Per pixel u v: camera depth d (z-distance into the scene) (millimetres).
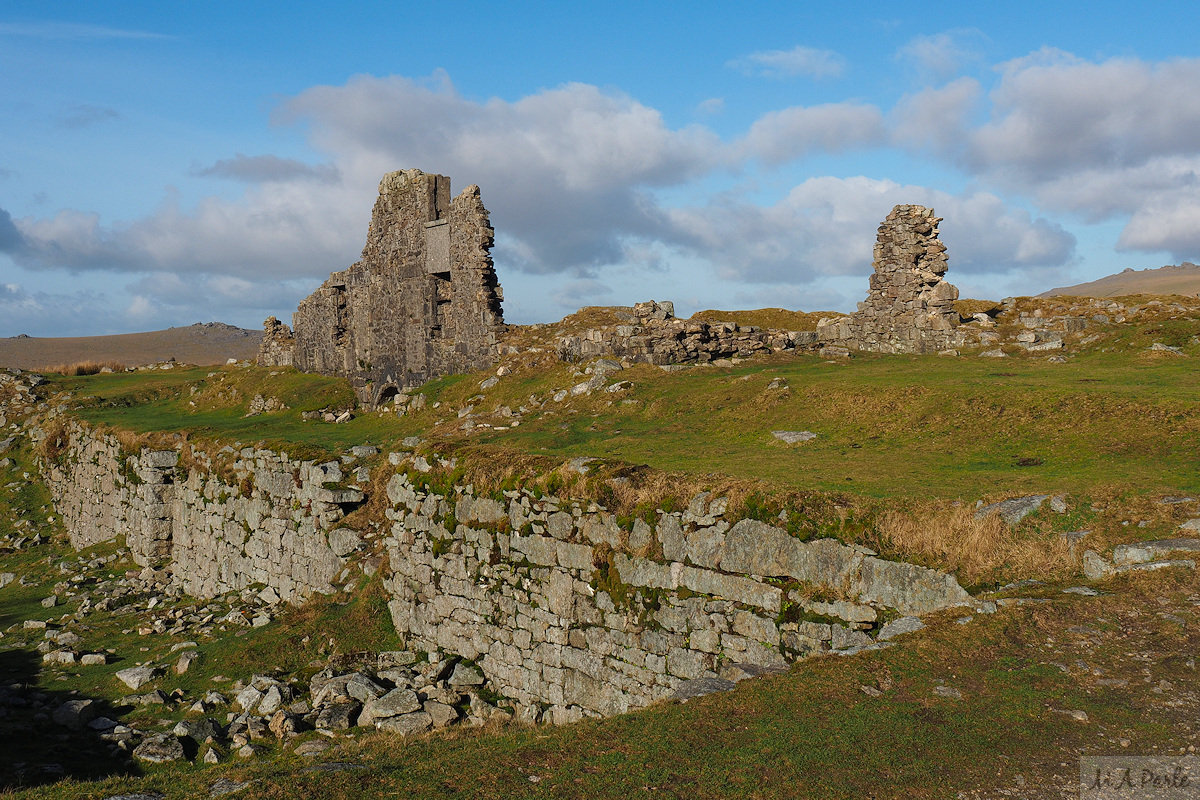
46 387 55406
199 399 48125
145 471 34688
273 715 17156
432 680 19469
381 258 40812
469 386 34438
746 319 43875
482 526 19844
